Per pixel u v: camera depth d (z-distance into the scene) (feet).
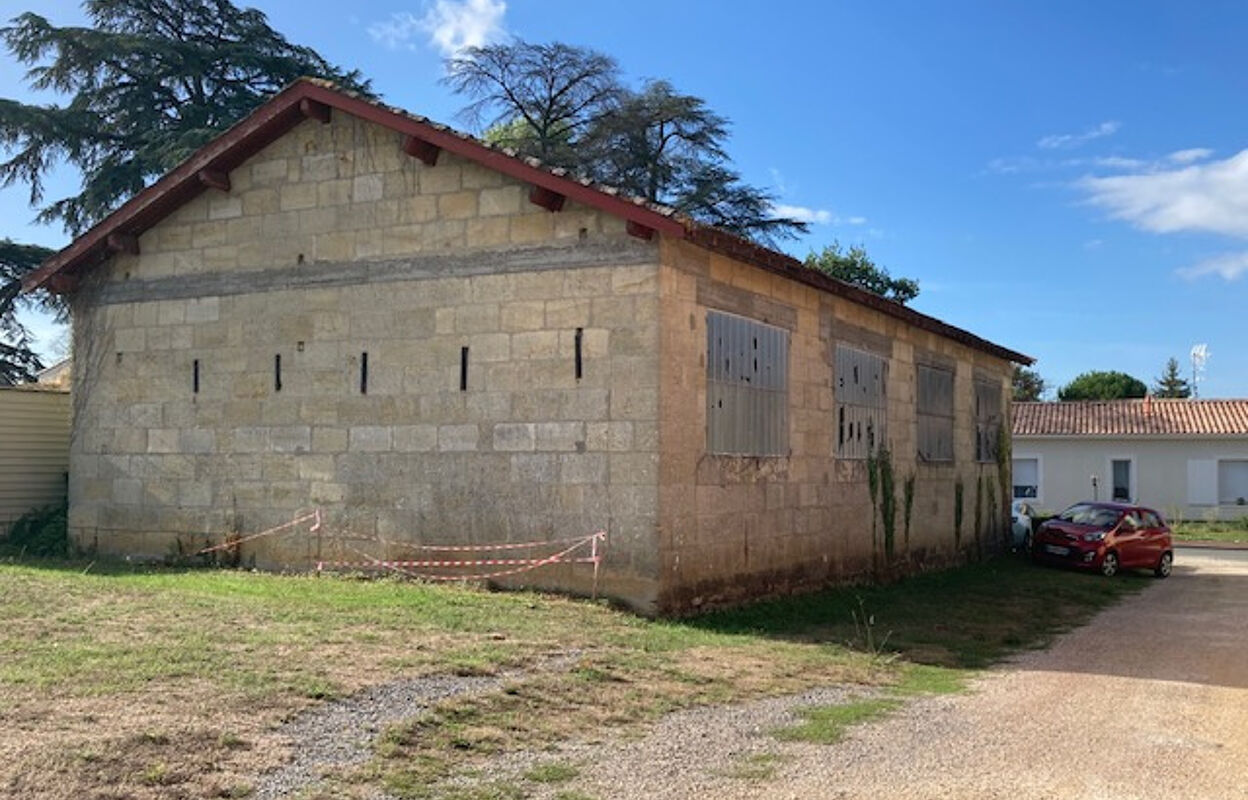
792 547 50.26
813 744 25.07
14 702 22.85
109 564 50.62
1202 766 24.49
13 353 111.14
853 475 57.21
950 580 64.08
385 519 46.19
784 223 124.16
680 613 41.34
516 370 43.57
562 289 42.83
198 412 51.19
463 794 19.99
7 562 50.96
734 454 45.60
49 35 93.56
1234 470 128.06
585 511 41.83
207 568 49.29
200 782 19.15
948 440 72.02
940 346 71.20
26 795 17.66
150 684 25.08
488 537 43.78
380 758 21.47
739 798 20.76
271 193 49.88
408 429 45.85
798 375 51.29
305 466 48.26
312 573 47.26
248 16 104.37
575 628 36.29
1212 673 37.01
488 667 29.45
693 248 43.11
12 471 60.49
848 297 55.42
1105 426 132.87
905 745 25.35
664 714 27.12
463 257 45.06
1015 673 36.45
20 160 96.12
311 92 47.44
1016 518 86.89
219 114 99.40
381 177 47.24
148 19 101.19
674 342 41.70
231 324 50.57
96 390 54.13
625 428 41.24
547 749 23.43
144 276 53.06
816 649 37.86
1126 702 31.65
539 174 42.37
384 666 28.58
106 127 98.94
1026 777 23.00
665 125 122.52
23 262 103.30
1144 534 74.54
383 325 46.73
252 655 28.84
